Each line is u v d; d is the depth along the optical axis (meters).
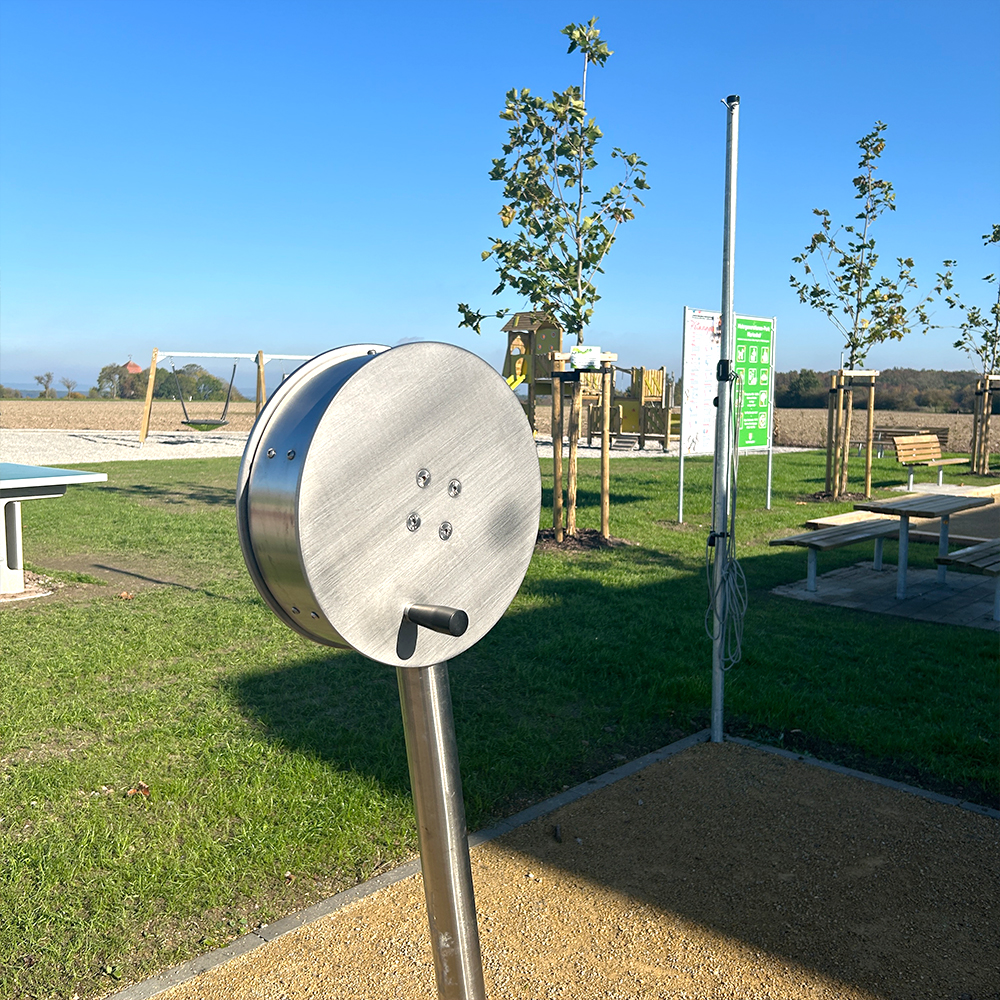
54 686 5.23
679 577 8.51
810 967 2.63
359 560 1.26
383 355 1.28
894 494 15.11
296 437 1.22
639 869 3.21
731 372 4.29
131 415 47.62
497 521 1.47
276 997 2.51
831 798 3.82
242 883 3.09
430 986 2.54
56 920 2.89
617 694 5.18
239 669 5.64
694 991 2.53
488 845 3.40
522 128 10.15
